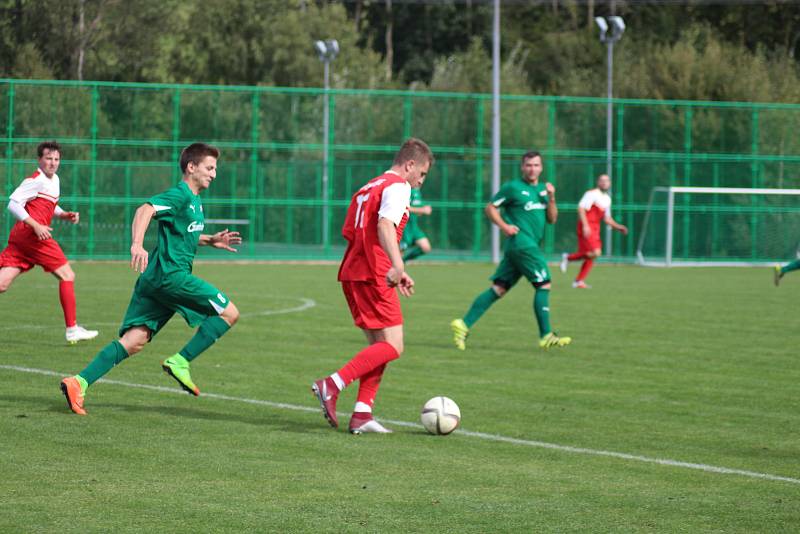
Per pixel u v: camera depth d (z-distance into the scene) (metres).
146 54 90.31
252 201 65.38
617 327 31.14
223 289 42.91
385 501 12.15
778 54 98.81
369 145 73.38
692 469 14.04
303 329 29.14
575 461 14.38
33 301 35.91
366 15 128.25
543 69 118.94
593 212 46.16
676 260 69.62
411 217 50.06
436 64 102.12
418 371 22.36
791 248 70.69
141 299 16.94
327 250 66.06
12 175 61.06
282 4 104.94
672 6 121.19
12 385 19.33
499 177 69.81
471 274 54.47
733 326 31.61
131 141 63.22
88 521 11.17
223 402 18.19
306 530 11.00
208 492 12.38
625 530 11.23
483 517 11.59
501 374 22.11
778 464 14.41
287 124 71.38
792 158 71.19
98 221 62.81
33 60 81.44
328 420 15.77
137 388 19.36
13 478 12.84
